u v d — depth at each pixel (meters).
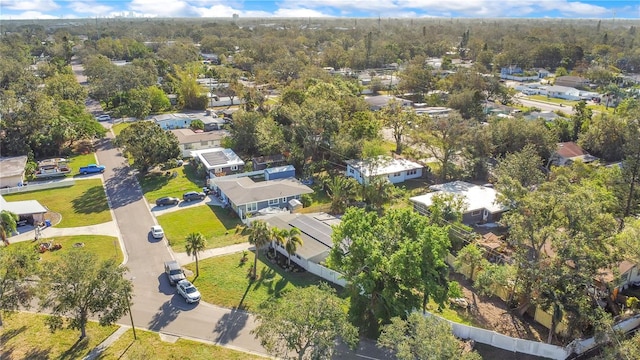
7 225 50.53
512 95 133.12
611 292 41.34
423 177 76.12
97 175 74.56
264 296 42.78
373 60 195.50
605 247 39.12
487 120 99.75
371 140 79.88
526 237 39.78
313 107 79.25
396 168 74.19
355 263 38.25
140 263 48.34
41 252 49.94
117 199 65.38
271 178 72.50
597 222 39.72
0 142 79.12
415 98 135.50
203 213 61.25
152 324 38.47
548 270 36.75
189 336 37.09
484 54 196.75
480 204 60.66
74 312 37.03
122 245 52.22
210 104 128.25
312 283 45.31
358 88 134.88
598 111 120.62
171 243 52.66
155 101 115.94
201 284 44.38
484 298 43.91
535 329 39.56
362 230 39.16
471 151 74.50
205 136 89.62
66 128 84.00
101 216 59.81
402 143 91.25
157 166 78.81
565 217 39.75
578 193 41.31
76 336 36.53
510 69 183.12
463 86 129.62
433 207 52.31
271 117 89.62
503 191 53.78
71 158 82.25
